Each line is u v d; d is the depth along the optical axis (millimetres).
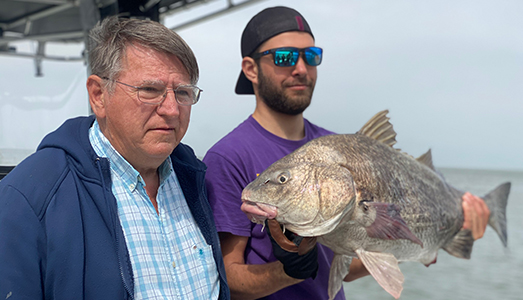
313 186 1750
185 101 1548
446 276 10969
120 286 1369
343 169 1844
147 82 1449
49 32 3746
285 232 1810
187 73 1564
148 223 1560
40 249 1277
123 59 1459
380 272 1834
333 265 1986
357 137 2080
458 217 2723
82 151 1476
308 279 2131
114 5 3250
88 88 1539
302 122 2469
